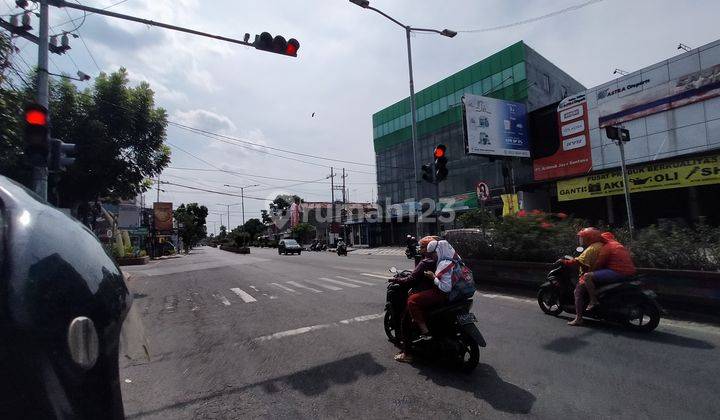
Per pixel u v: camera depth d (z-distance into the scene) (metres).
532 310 7.53
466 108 21.08
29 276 1.16
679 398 3.82
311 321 7.27
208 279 14.57
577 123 20.62
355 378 4.63
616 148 18.84
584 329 6.18
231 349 5.85
